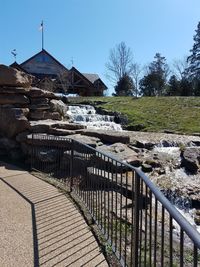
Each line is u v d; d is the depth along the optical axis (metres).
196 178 9.27
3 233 4.84
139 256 3.57
